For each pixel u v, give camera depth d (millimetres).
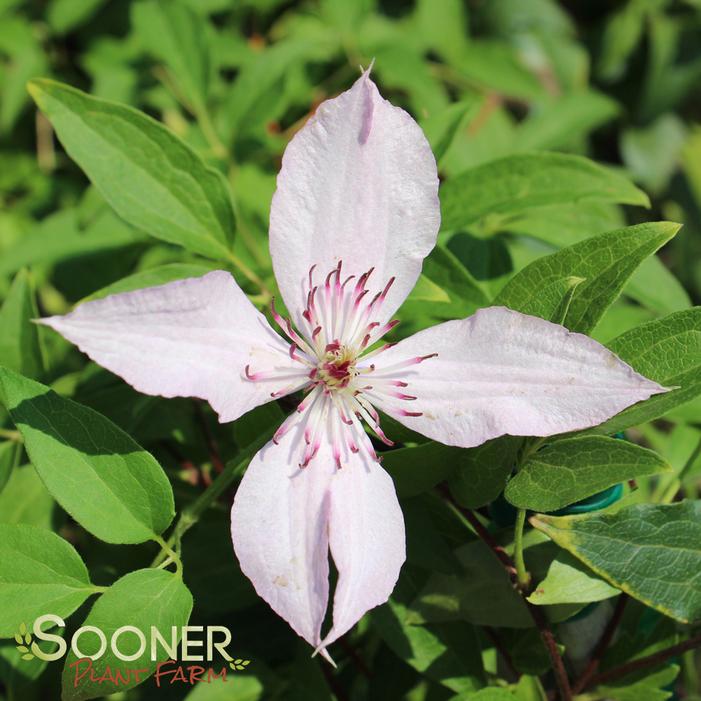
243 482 382
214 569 451
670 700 450
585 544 393
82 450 385
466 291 429
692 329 391
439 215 395
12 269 517
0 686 473
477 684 421
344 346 395
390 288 398
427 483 404
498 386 385
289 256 395
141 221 420
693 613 387
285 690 439
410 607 421
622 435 419
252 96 501
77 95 416
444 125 451
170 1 509
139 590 381
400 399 393
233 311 384
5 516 436
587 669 422
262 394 386
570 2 741
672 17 743
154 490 389
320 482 386
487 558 417
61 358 511
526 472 391
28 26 582
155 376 370
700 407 441
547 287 392
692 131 781
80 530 488
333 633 371
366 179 394
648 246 389
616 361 375
